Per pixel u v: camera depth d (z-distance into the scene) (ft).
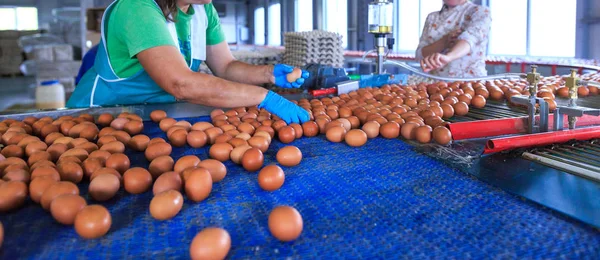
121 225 2.78
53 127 5.02
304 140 4.80
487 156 3.88
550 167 3.52
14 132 4.66
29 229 2.74
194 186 3.09
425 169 3.66
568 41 17.95
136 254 2.42
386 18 8.32
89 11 20.59
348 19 30.14
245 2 53.98
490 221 2.67
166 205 2.80
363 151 4.28
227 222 2.79
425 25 10.78
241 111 5.76
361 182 3.41
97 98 6.73
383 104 6.19
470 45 9.17
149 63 5.00
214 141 4.64
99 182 3.11
